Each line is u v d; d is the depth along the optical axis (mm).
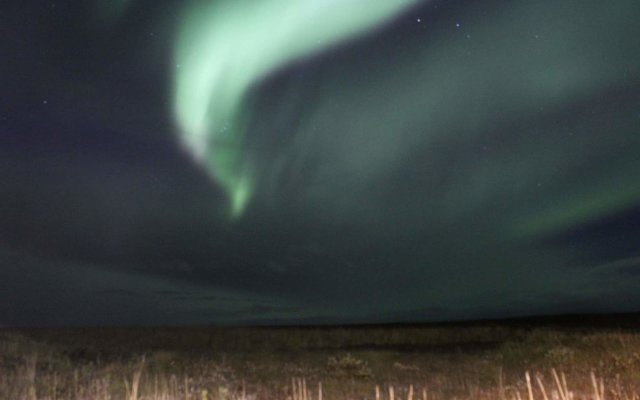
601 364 15953
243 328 35375
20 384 10406
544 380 13836
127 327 32062
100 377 12648
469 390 12922
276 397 11953
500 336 33656
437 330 37094
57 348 21078
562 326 35312
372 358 22703
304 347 29625
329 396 12367
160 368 16219
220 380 14008
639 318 38188
